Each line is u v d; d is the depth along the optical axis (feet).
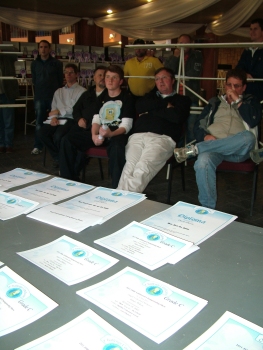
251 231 3.05
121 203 3.67
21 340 1.85
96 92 11.23
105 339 1.84
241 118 8.86
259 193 10.40
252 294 2.22
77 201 3.74
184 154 8.29
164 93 9.87
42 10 24.39
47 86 15.08
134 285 2.29
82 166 10.63
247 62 11.46
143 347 1.80
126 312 2.05
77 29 27.43
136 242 2.85
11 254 2.72
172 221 3.25
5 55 13.93
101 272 2.46
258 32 10.98
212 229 3.08
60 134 11.99
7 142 15.44
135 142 9.17
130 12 23.53
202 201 7.98
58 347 1.79
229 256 2.65
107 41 31.73
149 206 3.61
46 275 2.43
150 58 13.84
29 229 3.13
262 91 11.13
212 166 7.86
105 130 9.45
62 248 2.78
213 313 2.03
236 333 1.87
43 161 13.46
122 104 10.11
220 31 24.56
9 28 25.70
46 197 3.88
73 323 1.95
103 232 3.05
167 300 2.14
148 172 8.49
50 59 15.20
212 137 8.66
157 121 9.46
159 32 26.53
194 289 2.26
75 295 2.21
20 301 2.14
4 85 14.38
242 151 8.14
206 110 9.44
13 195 3.91
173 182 11.51
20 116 23.84
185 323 1.95
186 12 20.70
